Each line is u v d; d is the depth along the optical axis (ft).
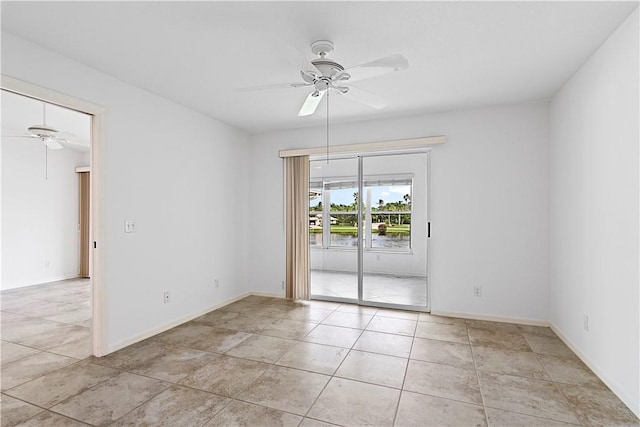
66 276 20.44
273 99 11.70
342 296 15.21
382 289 14.49
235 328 11.72
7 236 17.69
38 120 14.94
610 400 7.13
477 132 12.62
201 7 6.49
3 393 7.43
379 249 14.58
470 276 12.76
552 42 7.84
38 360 9.13
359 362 9.01
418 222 13.91
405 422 6.42
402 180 14.16
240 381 7.99
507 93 11.10
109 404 7.01
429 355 9.45
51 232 19.67
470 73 9.56
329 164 15.47
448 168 13.04
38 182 19.07
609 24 7.09
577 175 9.36
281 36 7.57
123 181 10.08
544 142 11.80
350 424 6.38
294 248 15.60
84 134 17.31
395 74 9.63
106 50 8.24
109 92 9.66
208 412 6.74
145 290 10.82
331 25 7.12
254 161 16.47
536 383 7.85
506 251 12.28
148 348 9.97
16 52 7.55
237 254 15.61
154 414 6.67
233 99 11.71
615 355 7.39
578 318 9.32
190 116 12.74
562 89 10.51
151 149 11.05
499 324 12.08
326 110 12.84
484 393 7.43
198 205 13.15
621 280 7.15
